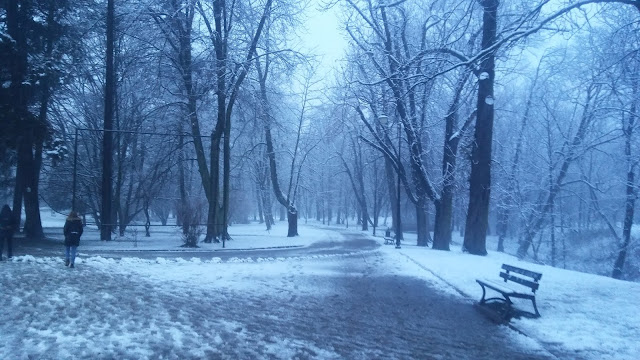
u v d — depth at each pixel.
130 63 27.36
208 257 20.47
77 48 25.42
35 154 26.52
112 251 21.92
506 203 34.38
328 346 7.16
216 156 27.80
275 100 32.81
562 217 33.38
